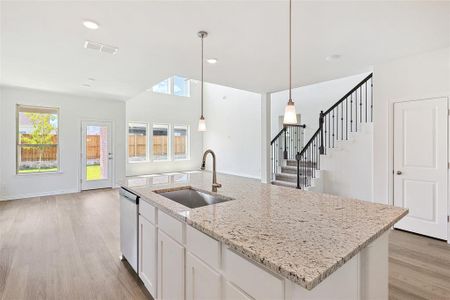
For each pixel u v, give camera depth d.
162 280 1.83
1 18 2.41
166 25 2.56
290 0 1.97
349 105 6.07
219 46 3.10
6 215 4.34
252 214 1.51
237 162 9.05
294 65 3.81
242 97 8.80
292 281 0.85
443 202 3.16
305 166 5.50
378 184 3.76
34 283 2.28
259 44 3.03
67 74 4.37
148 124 9.20
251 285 1.06
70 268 2.56
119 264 2.65
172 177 3.14
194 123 10.38
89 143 6.54
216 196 2.14
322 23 2.50
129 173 8.72
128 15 2.36
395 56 3.41
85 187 6.47
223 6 2.20
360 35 2.76
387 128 3.65
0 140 5.34
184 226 1.55
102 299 2.06
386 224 1.33
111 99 6.77
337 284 1.12
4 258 2.76
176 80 9.96
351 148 4.59
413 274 2.37
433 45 3.04
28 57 3.52
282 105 7.57
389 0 2.09
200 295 1.40
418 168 3.36
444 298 2.01
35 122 5.76
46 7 2.22
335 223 1.34
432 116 3.23
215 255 1.27
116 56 3.47
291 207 1.67
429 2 2.11
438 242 3.13
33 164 5.76
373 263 1.32
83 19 2.44
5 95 5.38
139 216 2.25
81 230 3.65
